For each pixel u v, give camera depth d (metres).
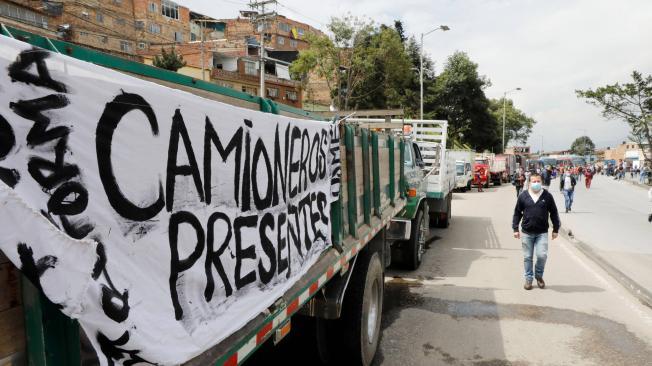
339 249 3.43
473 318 5.52
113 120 1.29
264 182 2.23
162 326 1.48
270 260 2.29
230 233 1.92
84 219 1.20
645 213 16.33
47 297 1.09
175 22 55.41
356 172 3.96
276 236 2.37
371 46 37.28
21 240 1.03
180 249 1.59
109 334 1.26
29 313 1.14
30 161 1.07
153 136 1.45
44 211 1.09
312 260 2.90
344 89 39.53
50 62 1.12
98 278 1.23
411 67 41.12
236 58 45.62
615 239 10.68
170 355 1.50
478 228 12.62
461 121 47.25
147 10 50.81
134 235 1.37
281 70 51.84
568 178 16.45
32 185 1.07
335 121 3.40
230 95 2.25
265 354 4.39
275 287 2.36
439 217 12.17
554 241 10.73
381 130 7.20
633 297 6.36
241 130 1.99
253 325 2.17
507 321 5.43
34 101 1.08
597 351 4.61
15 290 1.12
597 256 8.72
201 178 1.71
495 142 53.53
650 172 38.50
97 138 1.24
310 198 2.87
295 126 2.60
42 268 1.07
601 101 35.06
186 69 43.03
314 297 3.47
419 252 8.02
